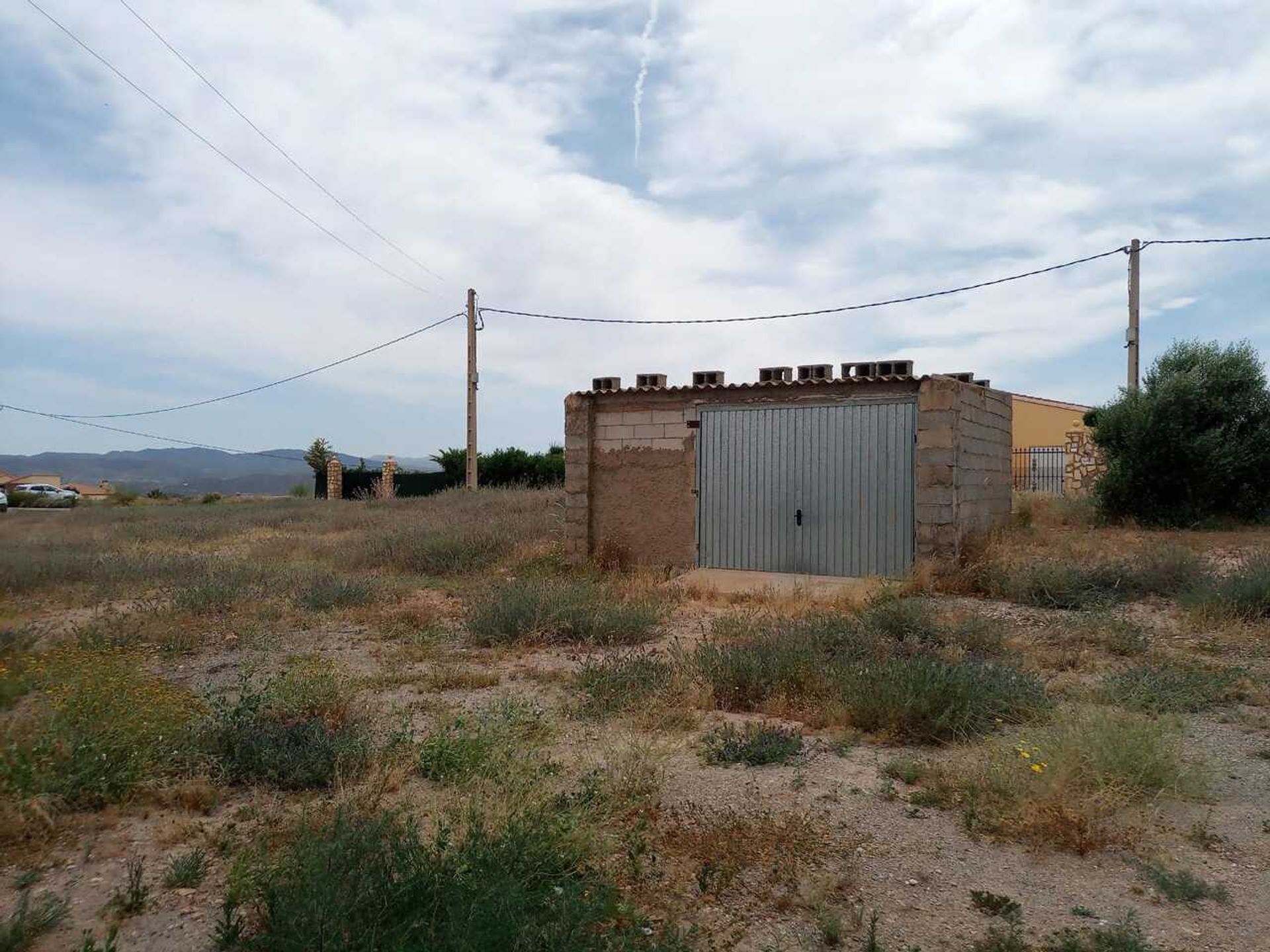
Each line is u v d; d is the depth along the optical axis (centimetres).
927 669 613
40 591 1195
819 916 343
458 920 291
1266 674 705
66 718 527
